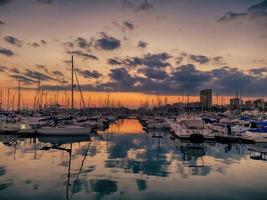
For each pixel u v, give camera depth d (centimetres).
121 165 2170
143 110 15700
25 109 8656
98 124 6100
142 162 2292
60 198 1416
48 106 8819
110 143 3556
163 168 2081
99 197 1438
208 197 1446
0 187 1579
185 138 3819
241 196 1464
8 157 2450
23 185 1617
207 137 3744
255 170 2038
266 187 1623
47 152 2750
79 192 1508
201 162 2314
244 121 5519
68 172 1925
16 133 4322
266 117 6247
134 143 3559
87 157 2498
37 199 1398
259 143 3566
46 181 1705
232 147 3275
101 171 1966
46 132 4166
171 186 1628
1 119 4959
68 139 3978
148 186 1623
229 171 2002
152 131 5544
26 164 2161
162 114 10206
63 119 4978
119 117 13575
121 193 1498
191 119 4253
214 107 10431
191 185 1650
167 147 3212
